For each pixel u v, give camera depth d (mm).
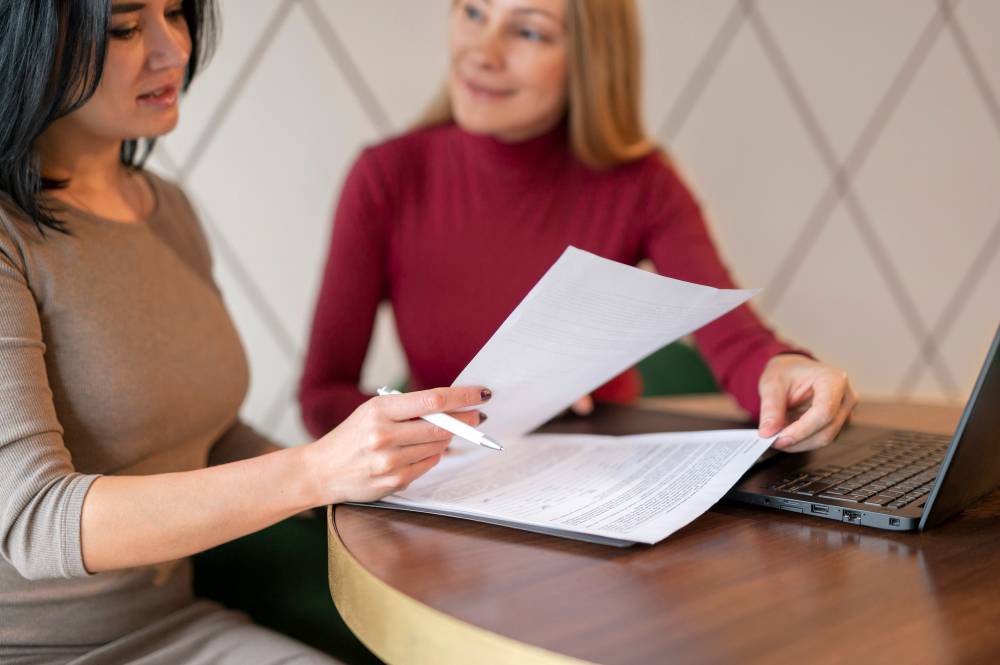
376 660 890
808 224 2086
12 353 622
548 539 548
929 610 425
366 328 1190
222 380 863
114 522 571
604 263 548
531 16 1049
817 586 460
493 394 646
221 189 1449
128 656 719
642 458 708
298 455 599
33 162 688
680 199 1214
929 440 798
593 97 1114
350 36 1545
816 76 2033
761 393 837
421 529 570
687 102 1880
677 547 529
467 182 1212
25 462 590
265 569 936
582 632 401
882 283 2223
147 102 741
